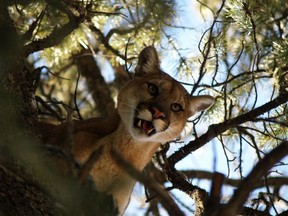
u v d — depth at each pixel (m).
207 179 13.98
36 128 7.10
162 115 10.38
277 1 11.63
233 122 9.96
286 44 10.12
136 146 10.23
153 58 11.24
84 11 9.54
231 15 10.87
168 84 10.85
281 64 10.73
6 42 4.68
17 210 5.60
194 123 10.28
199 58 11.56
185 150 10.14
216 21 10.30
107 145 9.89
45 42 8.57
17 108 6.52
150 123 10.35
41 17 8.77
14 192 5.71
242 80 11.37
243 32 11.34
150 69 11.16
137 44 12.22
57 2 8.68
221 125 10.02
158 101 10.58
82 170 5.30
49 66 13.60
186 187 9.67
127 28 12.02
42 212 5.80
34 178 5.82
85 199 5.56
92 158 5.33
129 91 10.62
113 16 11.60
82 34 11.49
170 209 5.28
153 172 12.62
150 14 9.41
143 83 10.77
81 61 15.61
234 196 4.85
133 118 10.30
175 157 10.13
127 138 10.16
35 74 9.79
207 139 10.04
